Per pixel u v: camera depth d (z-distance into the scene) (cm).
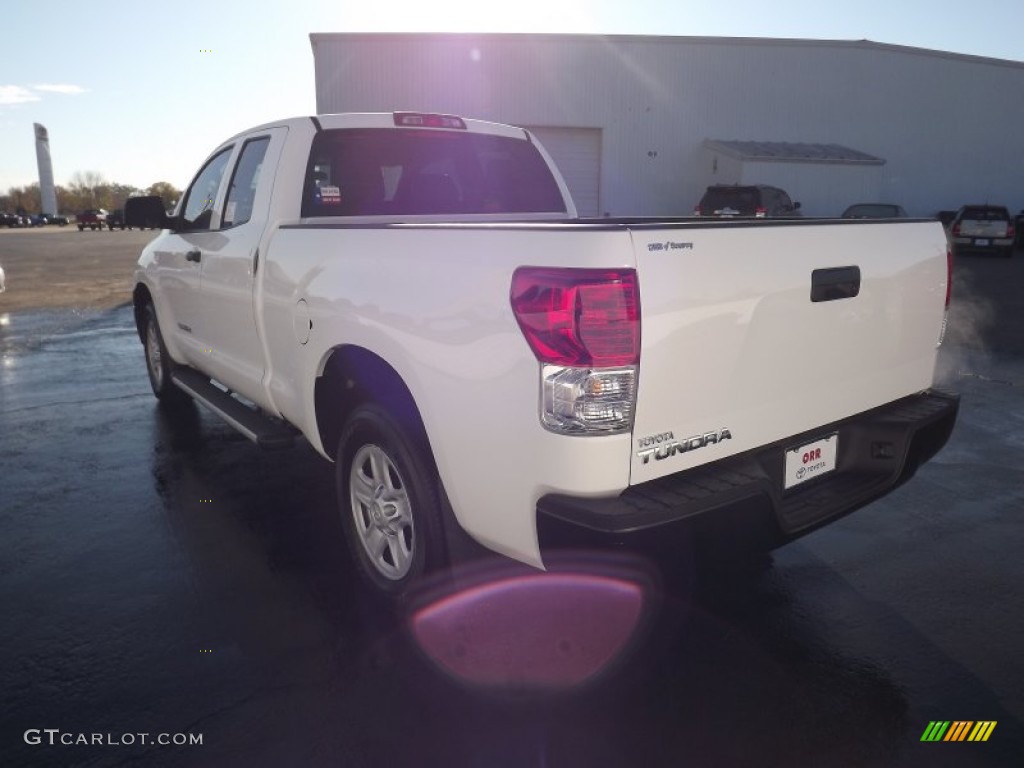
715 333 238
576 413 218
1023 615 321
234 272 409
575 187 2791
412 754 238
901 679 278
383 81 2527
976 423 605
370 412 306
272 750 241
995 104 3212
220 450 538
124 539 395
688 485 236
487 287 237
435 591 292
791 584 347
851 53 2939
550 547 231
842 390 292
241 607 327
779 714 259
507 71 2598
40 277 1986
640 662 287
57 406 660
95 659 289
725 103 2831
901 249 305
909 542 391
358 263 300
